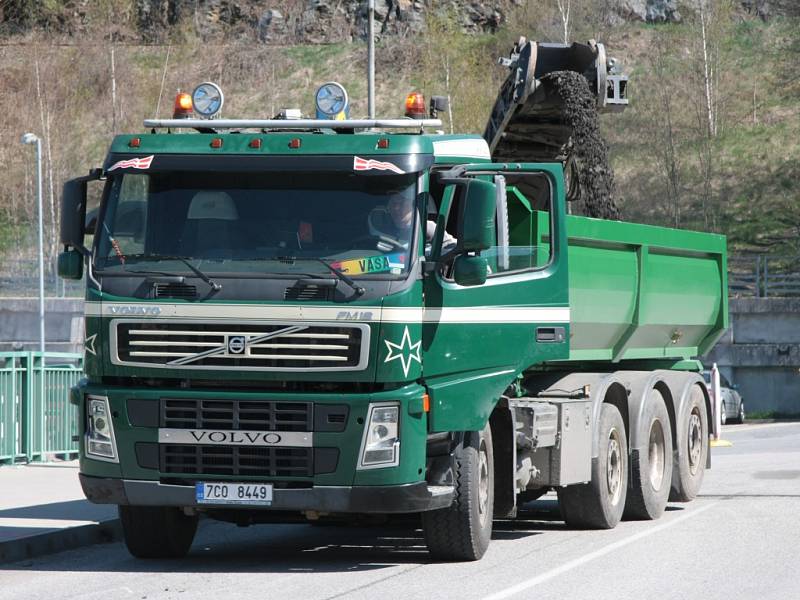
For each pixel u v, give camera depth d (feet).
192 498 86.07
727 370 369.91
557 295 96.17
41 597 80.89
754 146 643.86
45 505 123.24
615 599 78.02
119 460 87.20
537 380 111.96
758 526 114.62
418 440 85.15
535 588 82.07
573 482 106.11
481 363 90.63
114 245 88.12
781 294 422.00
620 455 117.29
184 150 88.53
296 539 113.50
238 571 91.45
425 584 83.87
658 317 127.54
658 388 130.21
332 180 87.10
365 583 84.58
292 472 85.10
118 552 103.96
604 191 137.49
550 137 142.20
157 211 88.12
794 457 194.39
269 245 86.07
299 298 84.43
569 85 135.64
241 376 85.05
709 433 141.90
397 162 86.33
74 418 177.99
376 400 83.97
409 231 85.71
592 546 103.40
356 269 84.79
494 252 92.38
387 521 95.50
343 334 84.02
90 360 87.81
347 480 84.33
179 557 99.96
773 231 567.18
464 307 89.15
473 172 91.61
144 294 86.33
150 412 86.48
